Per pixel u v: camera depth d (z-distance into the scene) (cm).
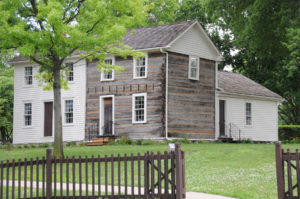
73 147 3152
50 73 2631
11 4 2142
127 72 3350
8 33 2078
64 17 2302
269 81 5072
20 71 3909
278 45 3500
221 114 3694
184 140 3170
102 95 3450
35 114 3800
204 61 3509
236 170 1838
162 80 3180
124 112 3331
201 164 2041
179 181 1143
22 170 2086
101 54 2417
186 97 3319
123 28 2211
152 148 2678
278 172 1127
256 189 1441
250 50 3884
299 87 4969
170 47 3195
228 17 3528
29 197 1383
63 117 3644
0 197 1311
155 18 5091
